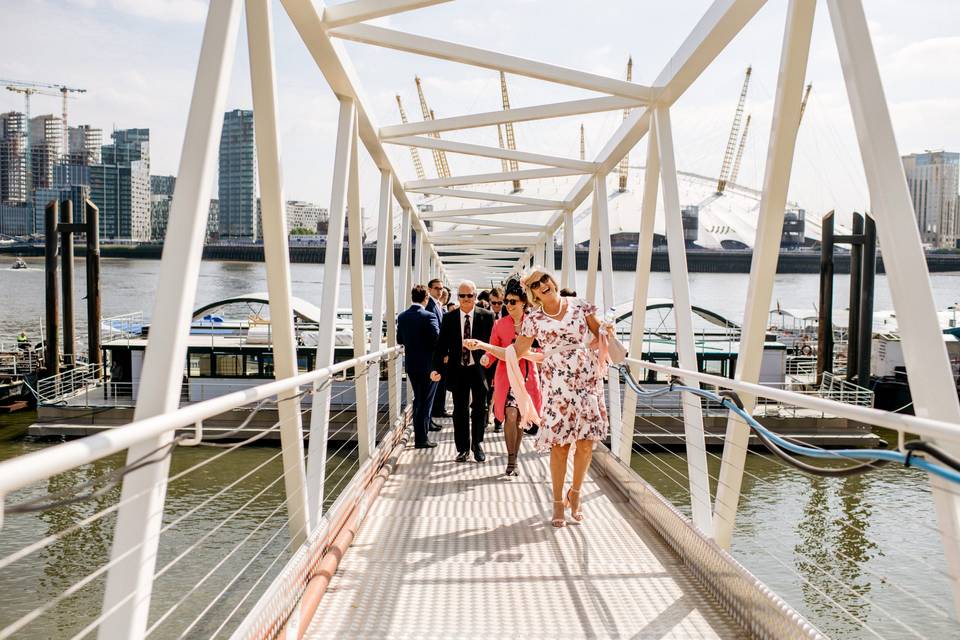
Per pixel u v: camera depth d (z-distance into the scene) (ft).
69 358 91.40
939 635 34.01
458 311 25.48
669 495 50.98
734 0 13.64
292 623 10.93
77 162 595.47
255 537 41.83
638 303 22.43
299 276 372.58
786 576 39.60
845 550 42.29
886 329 111.86
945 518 7.75
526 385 22.79
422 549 15.64
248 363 80.28
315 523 14.44
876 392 84.17
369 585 13.39
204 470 55.88
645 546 15.92
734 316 183.52
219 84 8.64
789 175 12.30
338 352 77.66
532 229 52.13
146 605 6.95
